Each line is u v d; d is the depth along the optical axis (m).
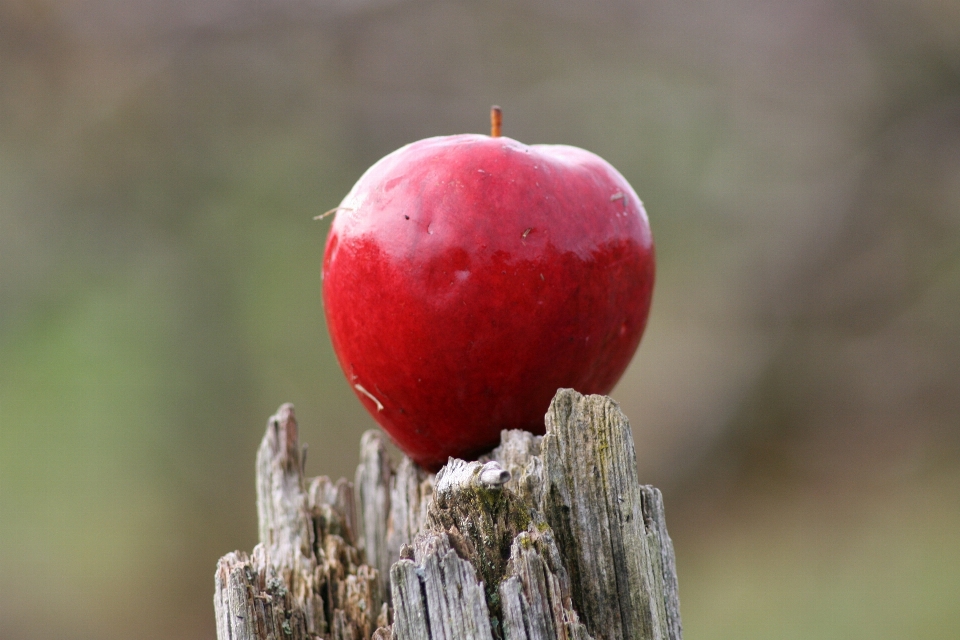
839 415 13.71
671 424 13.98
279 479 3.96
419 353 3.45
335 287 3.60
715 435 13.78
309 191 14.59
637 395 14.39
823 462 13.66
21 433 15.02
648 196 13.86
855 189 13.07
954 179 12.78
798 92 13.26
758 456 13.91
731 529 13.60
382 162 3.62
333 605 3.75
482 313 3.37
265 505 3.97
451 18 13.60
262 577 3.58
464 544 3.07
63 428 15.08
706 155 13.71
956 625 11.48
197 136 13.98
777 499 13.71
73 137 13.71
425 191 3.41
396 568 2.98
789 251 13.32
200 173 14.28
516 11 13.54
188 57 13.45
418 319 3.40
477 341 3.40
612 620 3.19
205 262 14.77
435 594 2.96
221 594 3.40
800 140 13.36
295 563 3.81
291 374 15.25
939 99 12.88
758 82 13.38
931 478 13.20
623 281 3.56
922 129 12.91
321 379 15.27
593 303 3.47
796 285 13.33
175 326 14.78
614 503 3.20
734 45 13.30
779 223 13.36
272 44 13.59
